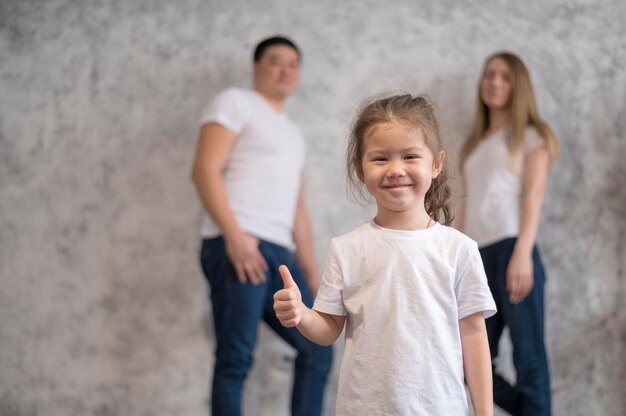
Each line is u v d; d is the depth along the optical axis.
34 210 2.86
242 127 2.58
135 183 2.84
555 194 2.78
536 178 2.53
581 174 2.78
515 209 2.55
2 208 2.87
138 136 2.85
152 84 2.86
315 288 2.75
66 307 2.83
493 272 2.54
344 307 1.51
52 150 2.87
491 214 2.55
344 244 1.54
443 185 1.67
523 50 2.83
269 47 2.65
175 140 2.84
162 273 2.81
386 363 1.42
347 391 1.46
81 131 2.86
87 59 2.88
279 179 2.58
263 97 2.67
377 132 1.49
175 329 2.80
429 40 2.83
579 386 2.72
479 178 2.62
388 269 1.47
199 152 2.52
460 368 1.46
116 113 2.86
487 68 2.66
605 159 2.78
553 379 2.73
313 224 2.81
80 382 2.80
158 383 2.79
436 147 1.56
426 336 1.43
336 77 2.83
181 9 2.88
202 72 2.86
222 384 2.41
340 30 2.85
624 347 2.73
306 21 2.86
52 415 2.80
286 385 2.78
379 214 1.55
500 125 2.67
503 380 2.49
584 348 2.74
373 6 2.85
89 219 2.84
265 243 2.52
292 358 2.79
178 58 2.86
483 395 1.46
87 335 2.81
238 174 2.56
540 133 2.57
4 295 2.85
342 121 2.82
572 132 2.79
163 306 2.81
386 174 1.48
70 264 2.84
